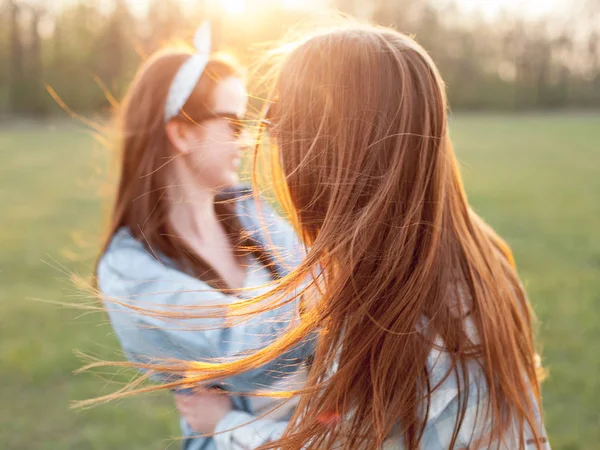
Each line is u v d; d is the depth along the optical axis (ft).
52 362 13.23
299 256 3.76
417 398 2.89
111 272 4.45
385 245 2.93
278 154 3.27
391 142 2.98
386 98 3.02
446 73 153.89
